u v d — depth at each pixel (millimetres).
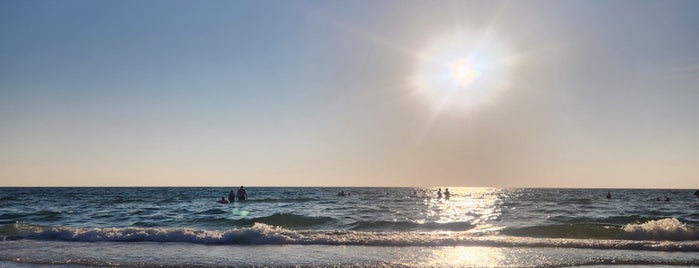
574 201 65312
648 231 19938
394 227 24781
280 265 13750
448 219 30188
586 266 13828
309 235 19375
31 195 85250
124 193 103500
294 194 96125
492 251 16203
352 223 26312
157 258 14883
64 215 33219
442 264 13953
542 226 21578
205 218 29406
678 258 14859
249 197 74688
